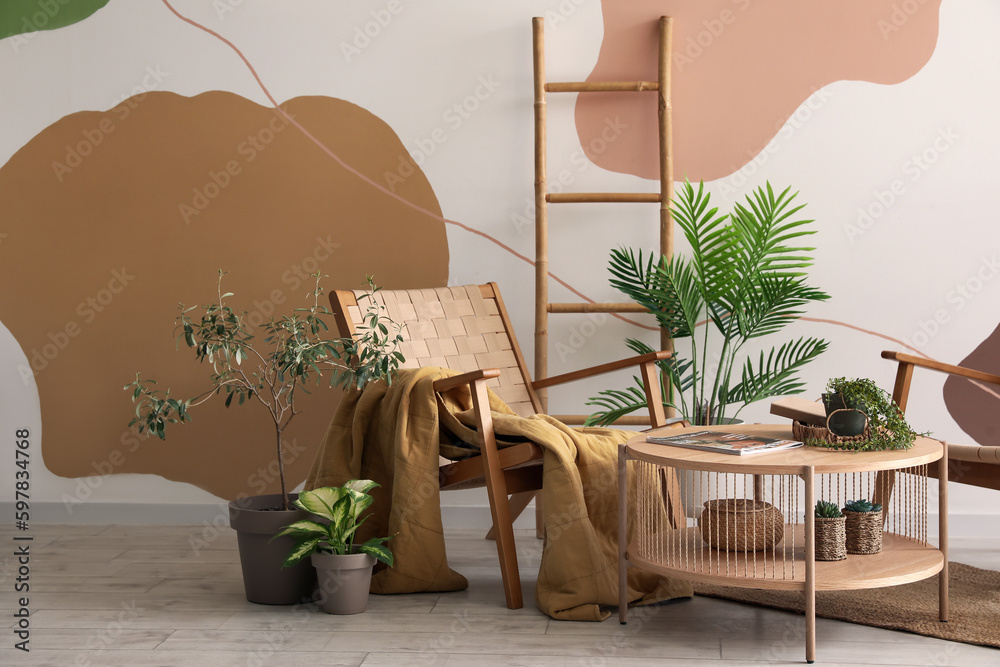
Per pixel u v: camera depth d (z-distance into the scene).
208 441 3.03
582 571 2.05
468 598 2.21
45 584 2.35
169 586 2.33
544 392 2.84
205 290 3.03
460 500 3.00
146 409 3.04
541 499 2.85
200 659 1.81
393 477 2.30
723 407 2.66
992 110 2.81
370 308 2.48
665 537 2.11
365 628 1.99
